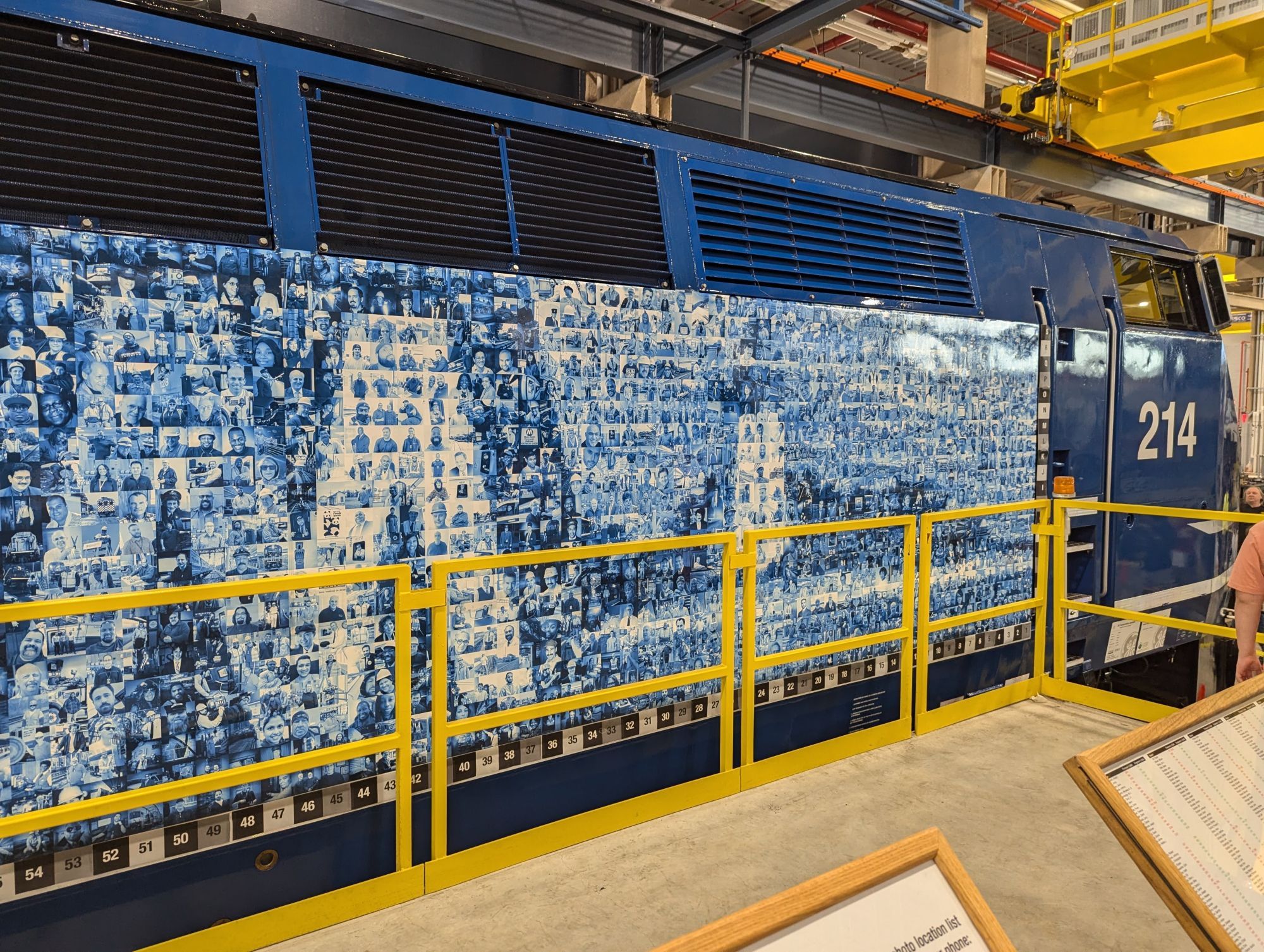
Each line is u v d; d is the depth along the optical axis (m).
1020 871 3.09
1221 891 1.17
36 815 2.18
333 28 4.82
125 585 2.36
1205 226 8.55
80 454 2.30
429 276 2.84
